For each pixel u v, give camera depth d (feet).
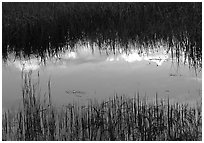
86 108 20.10
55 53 26.96
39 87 21.91
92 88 21.79
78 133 18.97
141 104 20.10
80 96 21.11
